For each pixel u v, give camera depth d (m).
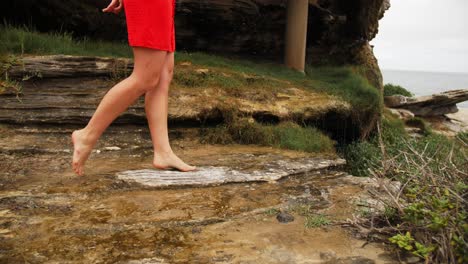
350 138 9.27
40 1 9.01
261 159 4.78
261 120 6.88
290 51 11.00
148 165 4.08
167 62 3.38
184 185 3.45
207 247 2.35
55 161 4.04
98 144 4.92
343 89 9.38
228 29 11.75
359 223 2.63
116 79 6.14
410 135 13.16
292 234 2.56
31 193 3.11
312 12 12.78
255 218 2.86
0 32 6.39
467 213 2.14
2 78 5.41
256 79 8.08
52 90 5.61
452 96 18.84
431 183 2.52
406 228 2.32
